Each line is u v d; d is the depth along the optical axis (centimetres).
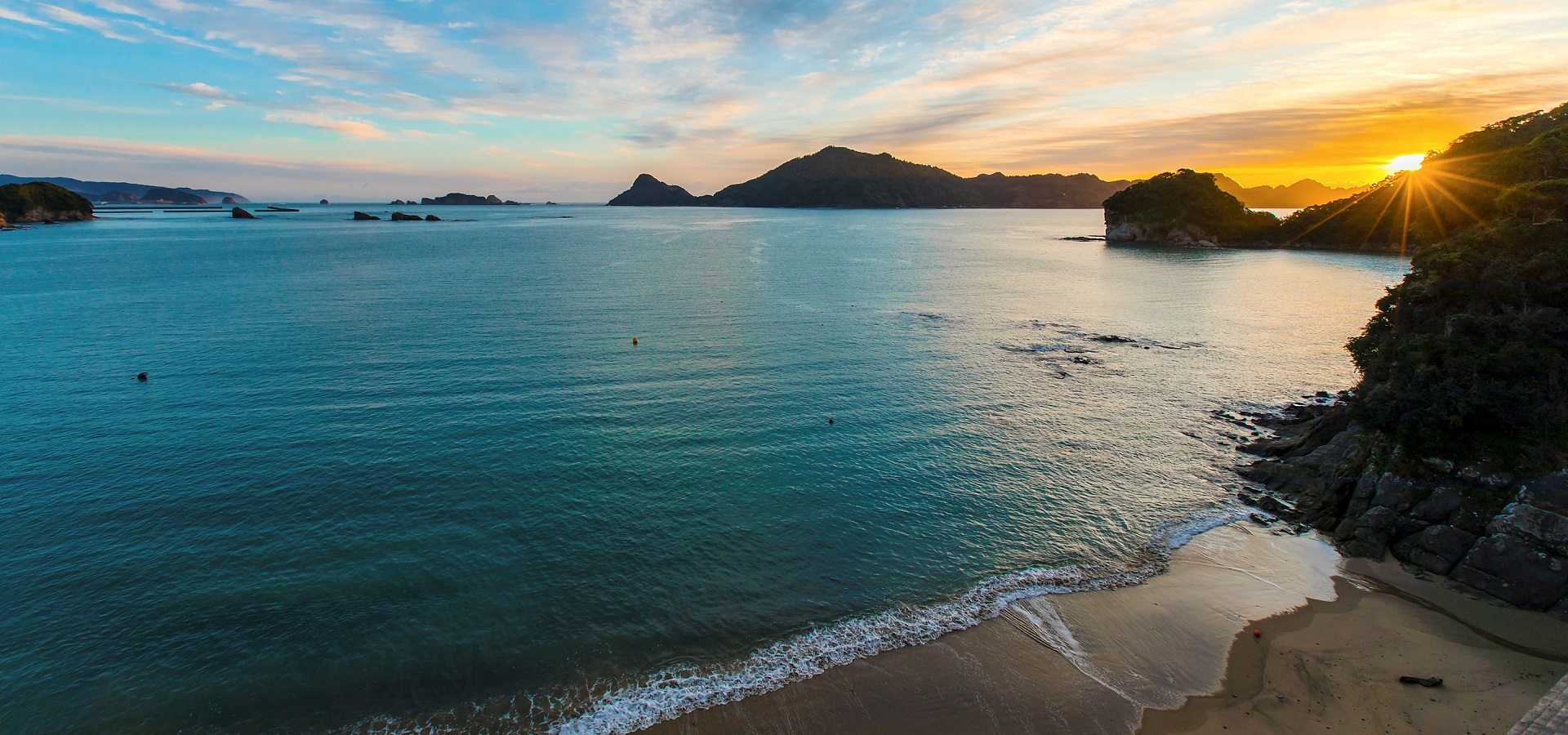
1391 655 2158
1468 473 2719
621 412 3994
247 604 2302
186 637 2152
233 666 2048
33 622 2191
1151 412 4281
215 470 3158
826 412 4106
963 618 2323
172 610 2262
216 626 2197
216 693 1955
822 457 3494
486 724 1884
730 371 4847
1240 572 2614
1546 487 2550
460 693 1983
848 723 1889
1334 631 2277
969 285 9594
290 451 3372
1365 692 2002
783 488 3162
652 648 2166
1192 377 5025
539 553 2620
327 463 3253
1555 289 3002
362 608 2300
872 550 2700
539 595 2389
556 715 1917
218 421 3700
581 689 2003
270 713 1900
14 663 2031
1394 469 2862
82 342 5266
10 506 2825
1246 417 4222
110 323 5997
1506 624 2302
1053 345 5956
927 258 13412
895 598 2422
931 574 2561
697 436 3688
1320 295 8906
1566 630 2253
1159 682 2053
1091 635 2252
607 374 4669
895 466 3416
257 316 6350
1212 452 3684
